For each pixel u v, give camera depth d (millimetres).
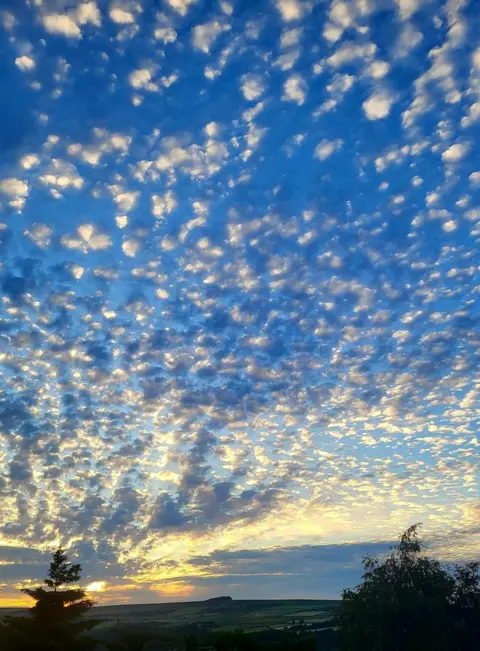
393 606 55438
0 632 60719
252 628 115562
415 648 55125
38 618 62438
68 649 62031
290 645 71625
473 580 60438
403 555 58688
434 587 57531
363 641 56500
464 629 57375
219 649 72625
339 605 59656
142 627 83000
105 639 73125
